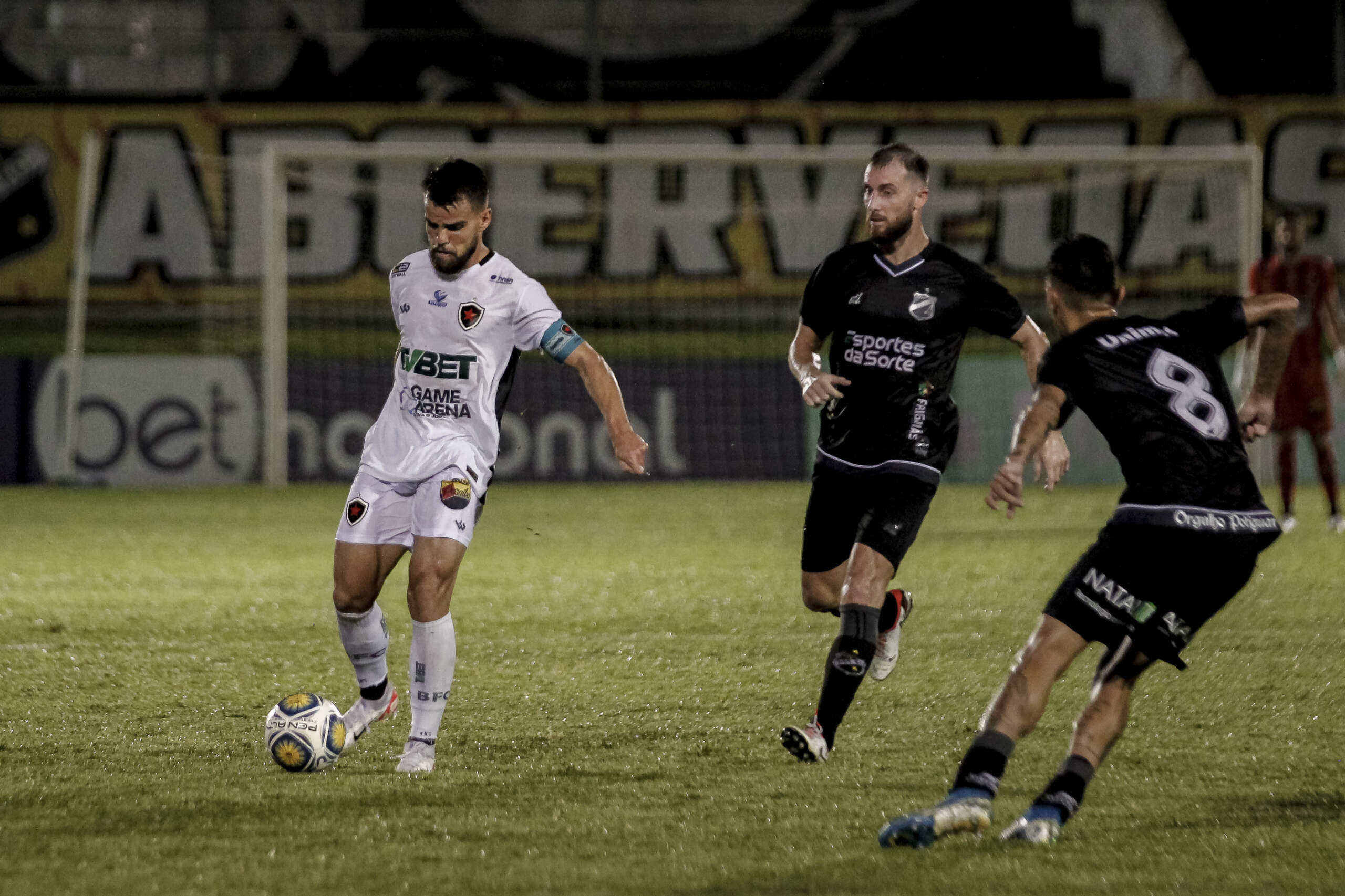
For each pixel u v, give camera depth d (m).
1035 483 59.78
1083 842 12.45
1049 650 12.78
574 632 25.33
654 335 65.88
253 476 61.34
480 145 58.97
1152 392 13.08
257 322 64.94
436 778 14.90
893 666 18.22
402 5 69.81
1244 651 22.77
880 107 64.38
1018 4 69.06
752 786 14.55
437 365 15.76
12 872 11.56
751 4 69.94
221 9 69.00
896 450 17.03
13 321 64.88
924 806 13.73
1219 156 55.25
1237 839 12.55
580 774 15.09
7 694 19.59
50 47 68.31
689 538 41.44
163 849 12.21
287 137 64.38
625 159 55.38
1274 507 49.22
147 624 25.98
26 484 60.16
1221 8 68.56
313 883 11.29
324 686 20.30
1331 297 40.91
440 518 15.45
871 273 17.17
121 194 64.06
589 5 64.56
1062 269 13.72
